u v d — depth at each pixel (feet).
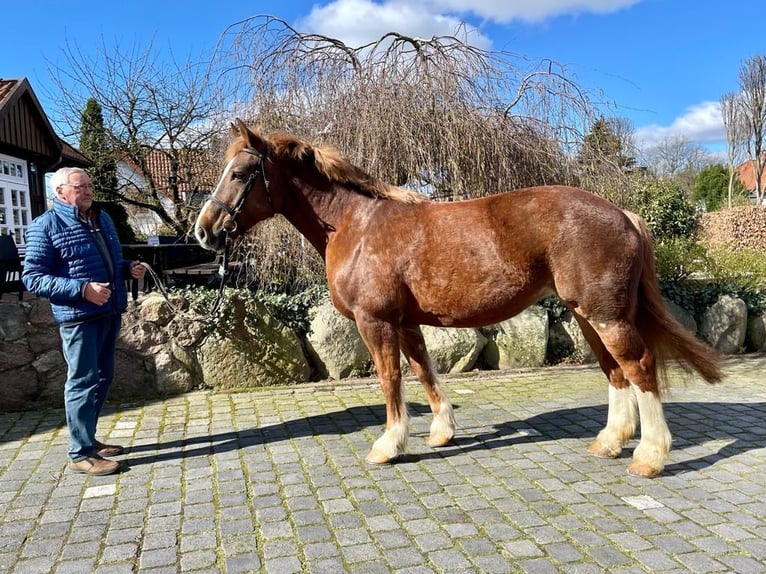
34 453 11.49
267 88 19.08
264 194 10.74
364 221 10.48
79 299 10.09
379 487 9.61
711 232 52.31
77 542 7.89
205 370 16.48
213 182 22.97
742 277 22.49
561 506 8.82
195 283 19.43
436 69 18.80
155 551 7.63
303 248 19.12
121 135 32.14
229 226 10.59
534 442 11.80
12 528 8.32
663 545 7.61
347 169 10.66
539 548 7.59
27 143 30.30
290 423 13.25
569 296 9.44
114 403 15.37
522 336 18.70
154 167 33.94
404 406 10.89
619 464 10.52
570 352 19.57
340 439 12.10
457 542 7.77
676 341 9.82
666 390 10.50
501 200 9.88
